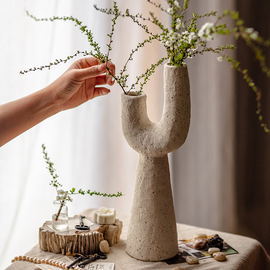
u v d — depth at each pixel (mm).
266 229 1518
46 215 1469
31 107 1098
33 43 1355
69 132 1505
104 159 1558
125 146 1576
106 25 1478
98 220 1129
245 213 1533
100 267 1026
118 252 1089
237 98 1491
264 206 1512
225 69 1486
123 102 1035
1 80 1326
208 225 1577
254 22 1430
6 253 1357
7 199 1352
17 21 1328
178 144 1009
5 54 1324
